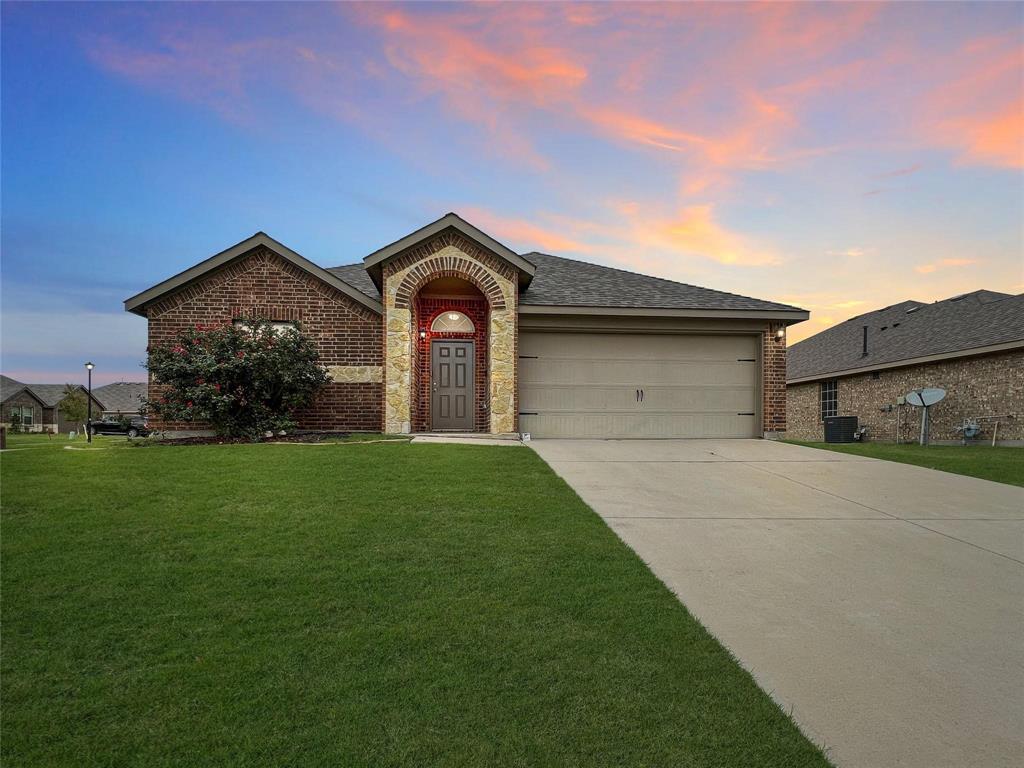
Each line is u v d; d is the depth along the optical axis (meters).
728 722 2.93
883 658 3.62
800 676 3.39
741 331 13.64
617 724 2.89
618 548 5.48
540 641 3.71
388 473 8.06
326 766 2.58
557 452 10.71
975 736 2.85
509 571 4.85
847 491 8.02
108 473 7.99
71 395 45.84
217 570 4.80
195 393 10.64
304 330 12.74
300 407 12.42
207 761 2.62
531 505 6.78
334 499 6.83
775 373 13.62
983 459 11.00
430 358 13.66
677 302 13.40
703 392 13.69
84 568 4.82
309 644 3.65
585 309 12.83
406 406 12.25
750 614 4.21
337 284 12.67
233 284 12.65
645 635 3.82
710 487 8.12
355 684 3.21
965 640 3.86
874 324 23.97
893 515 6.85
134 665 3.42
